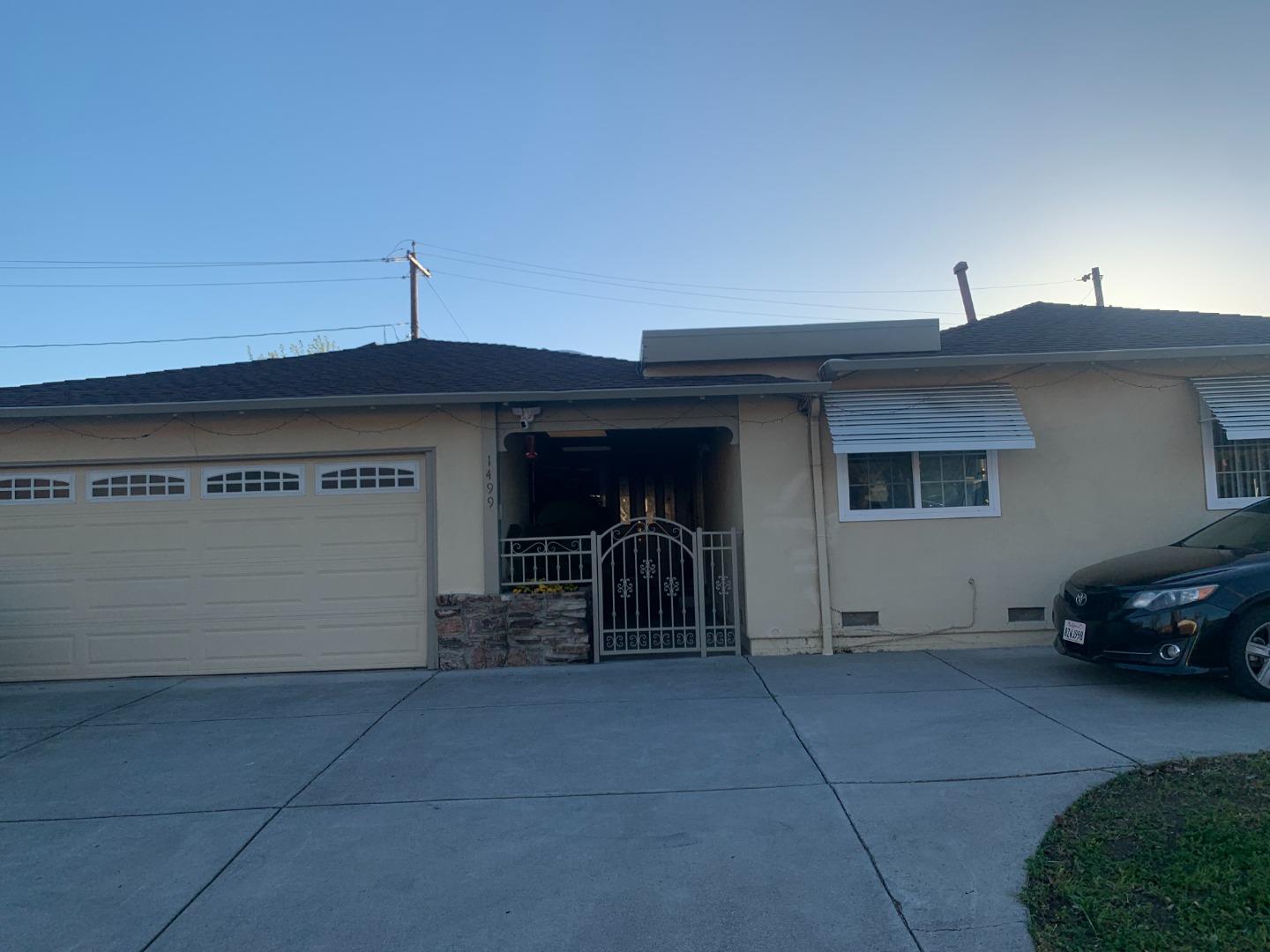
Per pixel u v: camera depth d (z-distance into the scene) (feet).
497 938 12.62
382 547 31.55
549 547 32.60
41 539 31.53
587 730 22.54
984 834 15.25
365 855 15.49
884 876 13.96
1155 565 24.70
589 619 31.58
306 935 12.86
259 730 23.63
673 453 51.11
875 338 33.30
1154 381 31.73
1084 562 31.35
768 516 31.53
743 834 15.72
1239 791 16.10
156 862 15.47
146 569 31.48
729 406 31.81
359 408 31.27
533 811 17.22
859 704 23.85
